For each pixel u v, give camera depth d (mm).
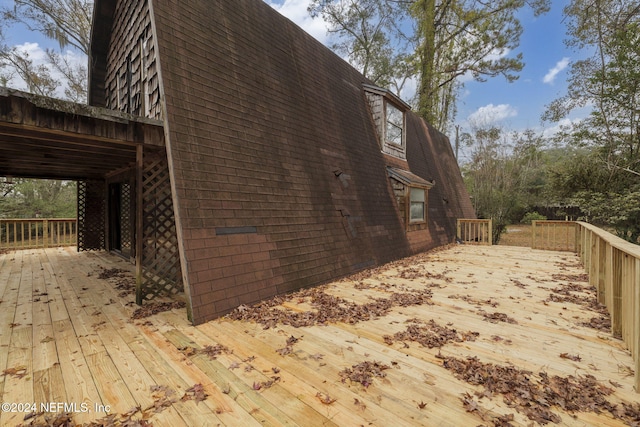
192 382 2188
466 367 2398
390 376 2291
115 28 7133
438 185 12367
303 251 4984
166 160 4195
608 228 10758
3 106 2846
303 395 2049
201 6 4633
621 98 10000
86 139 3857
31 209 14359
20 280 5258
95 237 8812
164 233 4254
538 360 2561
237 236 4051
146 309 3742
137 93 5832
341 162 6902
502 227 14992
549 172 12398
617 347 2805
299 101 6238
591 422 1795
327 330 3164
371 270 6211
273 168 5004
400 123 10500
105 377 2234
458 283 5215
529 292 4656
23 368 2354
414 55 16844
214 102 4332
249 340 2904
